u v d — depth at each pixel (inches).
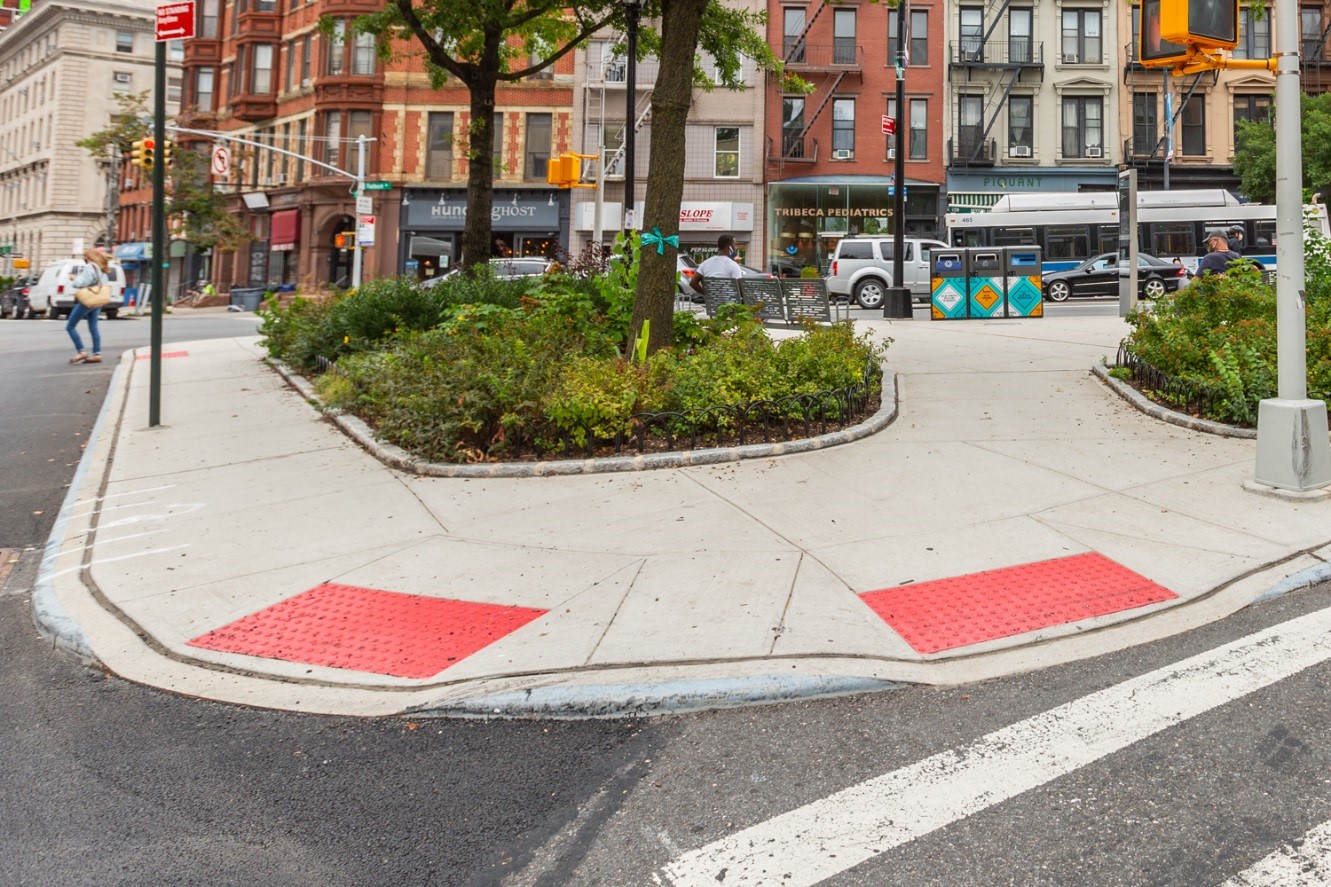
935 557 205.9
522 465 285.1
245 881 104.8
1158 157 1370.6
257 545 228.5
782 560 206.8
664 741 136.4
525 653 163.8
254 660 165.0
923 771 124.2
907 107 1395.2
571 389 296.0
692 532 227.5
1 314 1389.0
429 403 306.8
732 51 656.4
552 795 122.6
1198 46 231.9
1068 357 469.1
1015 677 152.6
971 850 105.7
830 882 101.0
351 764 132.3
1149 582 188.1
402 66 1493.6
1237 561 196.4
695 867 104.5
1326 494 235.3
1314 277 418.0
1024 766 124.0
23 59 2600.9
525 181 1437.0
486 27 571.2
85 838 113.8
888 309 751.7
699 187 1396.4
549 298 428.5
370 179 1498.5
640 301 371.9
